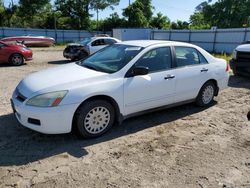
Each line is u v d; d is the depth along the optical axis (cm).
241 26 4856
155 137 443
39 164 352
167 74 498
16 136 429
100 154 382
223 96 703
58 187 305
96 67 473
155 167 352
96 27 5431
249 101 662
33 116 384
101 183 315
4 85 795
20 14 5028
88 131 420
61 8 5453
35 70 1130
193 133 463
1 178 319
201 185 317
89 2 5544
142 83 461
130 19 4972
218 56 2064
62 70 467
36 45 2658
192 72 543
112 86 427
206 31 2834
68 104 390
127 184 314
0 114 522
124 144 414
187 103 574
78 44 1449
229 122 518
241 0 4812
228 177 335
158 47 499
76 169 343
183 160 372
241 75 959
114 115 448
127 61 460
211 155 388
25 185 308
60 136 432
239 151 403
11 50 1256
